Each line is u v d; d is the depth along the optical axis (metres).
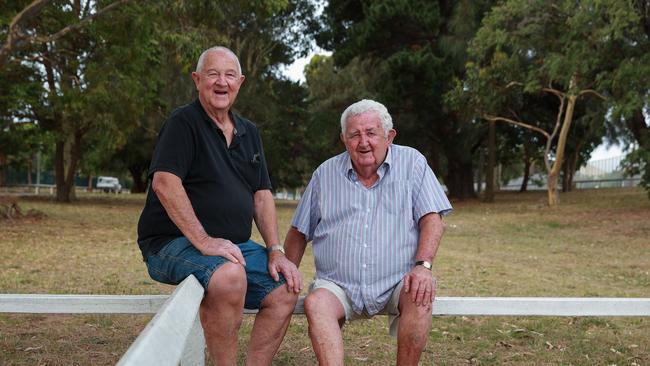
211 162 2.98
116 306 3.10
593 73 17.69
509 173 68.19
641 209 20.08
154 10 13.56
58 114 22.67
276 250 3.07
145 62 18.36
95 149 33.41
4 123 23.56
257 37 25.84
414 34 26.23
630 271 8.84
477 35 20.14
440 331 4.94
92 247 10.70
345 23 28.91
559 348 4.49
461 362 4.13
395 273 3.12
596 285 7.52
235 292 2.64
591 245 12.46
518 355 4.28
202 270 2.66
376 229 3.13
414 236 3.17
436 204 3.16
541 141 33.56
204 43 13.65
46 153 34.03
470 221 18.73
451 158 32.00
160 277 2.92
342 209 3.19
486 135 32.03
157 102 24.25
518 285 7.39
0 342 4.36
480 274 8.30
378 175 3.21
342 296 3.09
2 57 11.54
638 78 15.45
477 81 21.42
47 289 6.49
